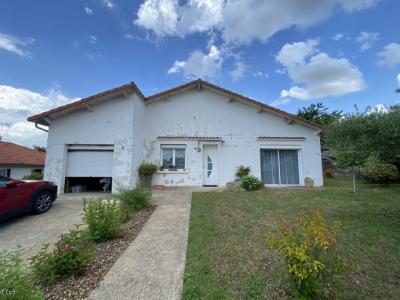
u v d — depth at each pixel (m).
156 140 12.52
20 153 19.66
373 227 5.05
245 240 4.43
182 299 2.69
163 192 10.17
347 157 6.14
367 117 5.36
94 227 4.57
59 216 6.69
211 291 2.79
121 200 7.15
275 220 5.72
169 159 12.62
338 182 15.09
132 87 10.49
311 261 2.46
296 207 7.02
